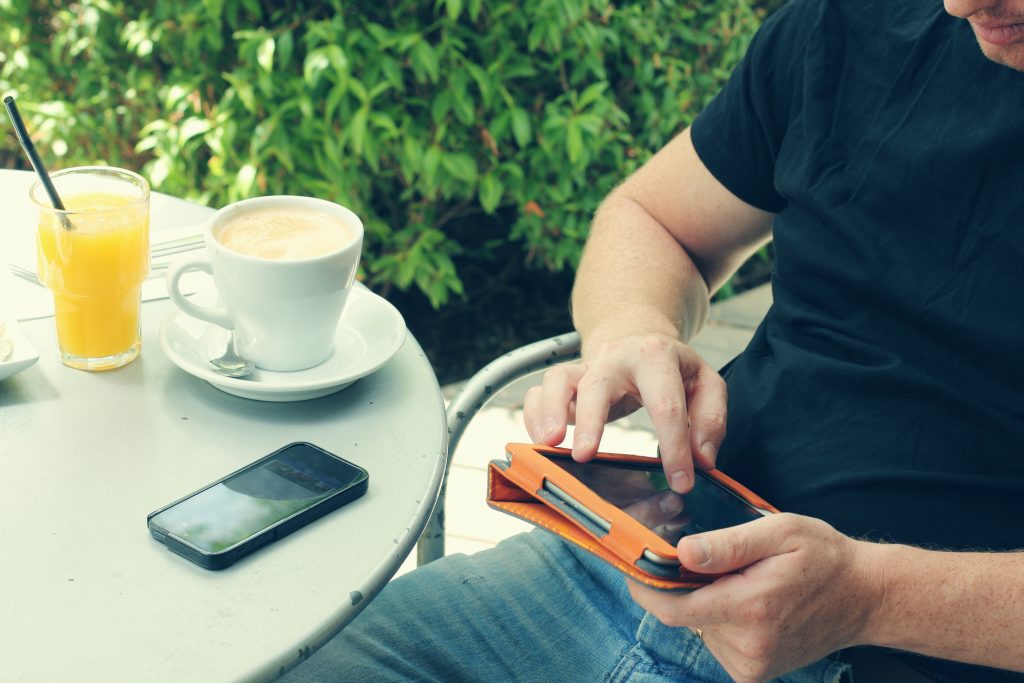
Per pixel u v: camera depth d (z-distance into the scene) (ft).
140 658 2.02
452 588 3.47
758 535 2.45
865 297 3.43
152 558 2.27
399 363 3.09
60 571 2.21
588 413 3.04
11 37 8.29
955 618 2.69
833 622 2.63
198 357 2.96
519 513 2.62
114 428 2.66
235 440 2.68
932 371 3.22
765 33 3.83
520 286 9.71
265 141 7.27
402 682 3.09
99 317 2.80
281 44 7.02
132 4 7.94
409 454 2.70
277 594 2.21
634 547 2.39
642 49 8.46
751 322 9.39
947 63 3.30
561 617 3.42
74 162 8.67
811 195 3.55
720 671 3.16
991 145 3.14
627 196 4.32
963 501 3.08
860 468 3.20
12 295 3.21
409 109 7.80
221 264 2.75
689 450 2.99
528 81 7.95
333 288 2.83
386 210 8.61
